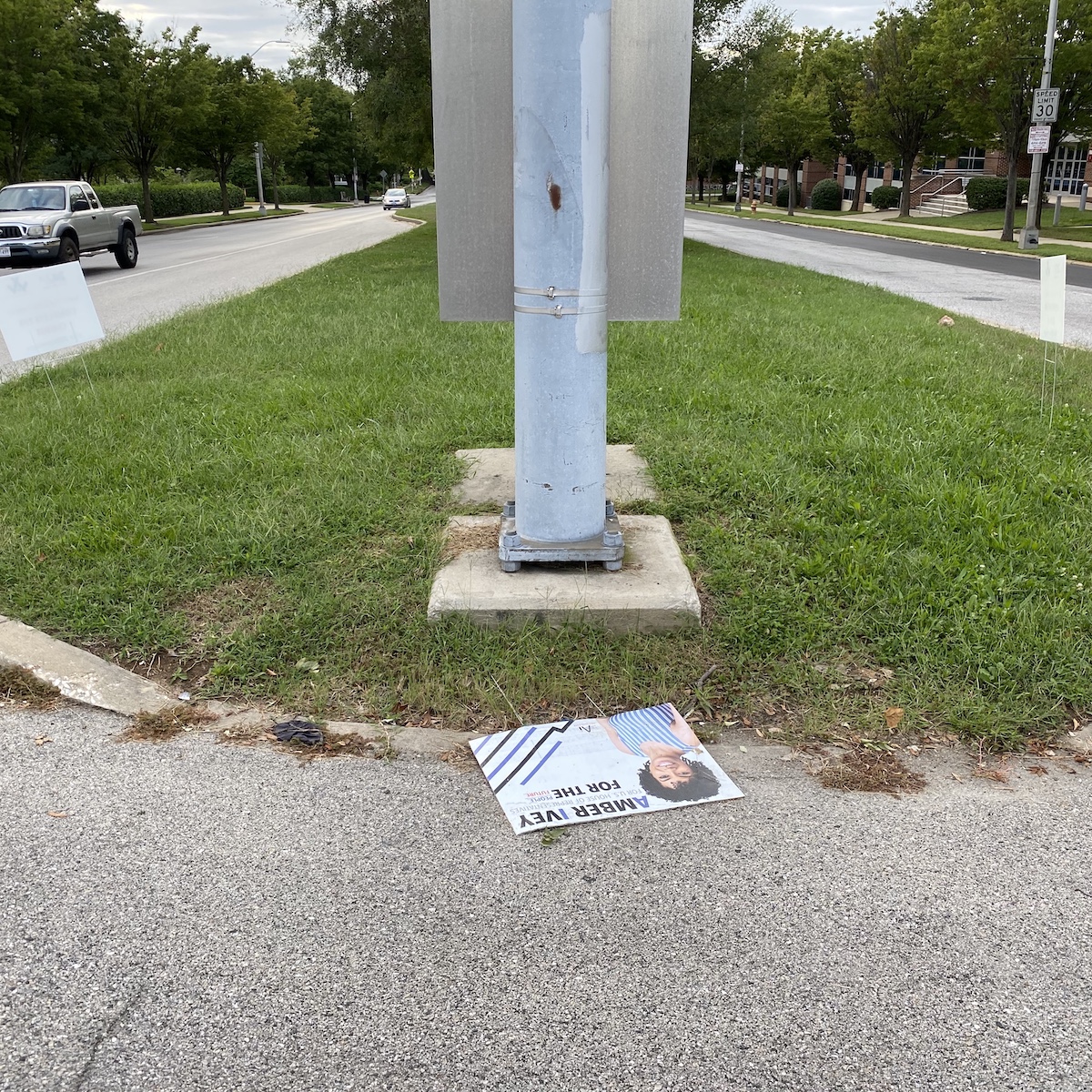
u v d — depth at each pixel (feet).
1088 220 127.75
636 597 12.41
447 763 10.08
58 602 13.06
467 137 12.37
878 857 8.63
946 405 22.61
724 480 17.16
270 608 13.02
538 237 11.87
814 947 7.54
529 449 12.85
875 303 43.27
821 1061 6.52
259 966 7.31
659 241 12.68
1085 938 7.66
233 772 9.88
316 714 10.96
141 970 7.27
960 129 143.84
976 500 16.03
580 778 9.78
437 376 25.84
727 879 8.32
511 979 7.20
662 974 7.26
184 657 12.06
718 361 27.71
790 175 181.78
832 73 173.68
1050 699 11.12
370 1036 6.70
